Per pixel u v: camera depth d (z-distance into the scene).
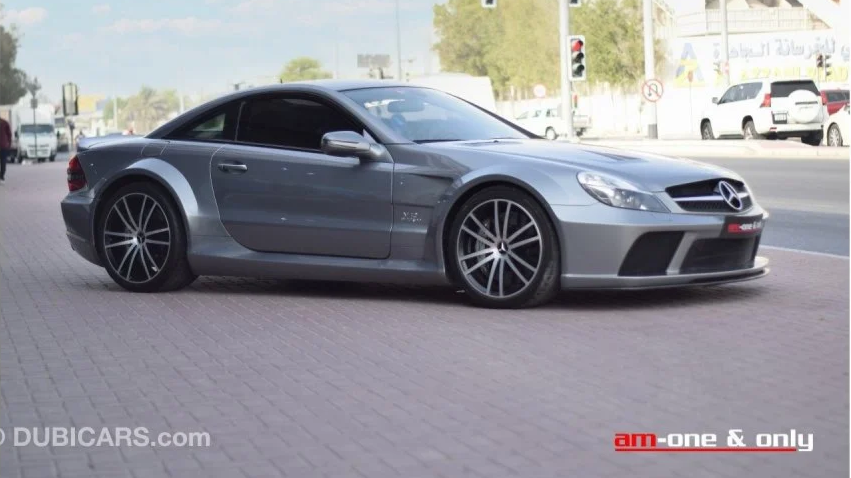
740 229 7.61
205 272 8.65
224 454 4.43
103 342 6.79
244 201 8.45
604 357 6.05
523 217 7.53
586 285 7.39
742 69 64.06
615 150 8.16
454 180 7.69
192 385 5.61
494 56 90.94
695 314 7.30
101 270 10.41
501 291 7.59
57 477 4.18
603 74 68.50
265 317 7.55
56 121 91.75
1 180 31.83
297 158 8.27
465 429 4.71
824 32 62.28
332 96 8.34
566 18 38.25
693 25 65.81
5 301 8.51
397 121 8.21
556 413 4.93
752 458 4.23
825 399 5.08
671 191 7.47
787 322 6.96
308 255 8.26
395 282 7.98
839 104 35.72
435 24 98.00
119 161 8.97
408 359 6.11
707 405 5.02
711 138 38.59
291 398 5.30
